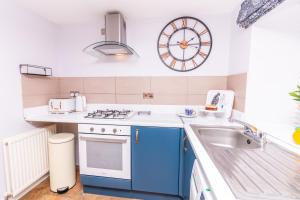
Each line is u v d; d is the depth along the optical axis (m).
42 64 1.86
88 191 1.70
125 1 1.54
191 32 1.86
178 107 1.96
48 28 1.94
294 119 1.30
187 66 1.90
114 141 1.54
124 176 1.58
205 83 1.88
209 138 1.34
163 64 1.94
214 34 1.82
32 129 1.74
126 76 2.03
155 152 1.50
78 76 2.13
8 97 1.47
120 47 1.63
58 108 1.88
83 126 1.58
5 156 1.42
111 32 1.75
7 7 1.44
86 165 1.63
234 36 1.66
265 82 1.32
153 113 1.98
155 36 1.92
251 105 1.35
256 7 1.09
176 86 1.94
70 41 2.10
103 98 2.10
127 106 2.06
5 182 1.45
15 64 1.53
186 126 1.38
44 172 1.82
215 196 0.55
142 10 1.72
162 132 1.48
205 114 1.82
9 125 1.48
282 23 1.21
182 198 1.53
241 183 0.60
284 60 1.28
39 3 1.56
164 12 1.77
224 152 0.89
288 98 1.30
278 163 0.78
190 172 1.16
